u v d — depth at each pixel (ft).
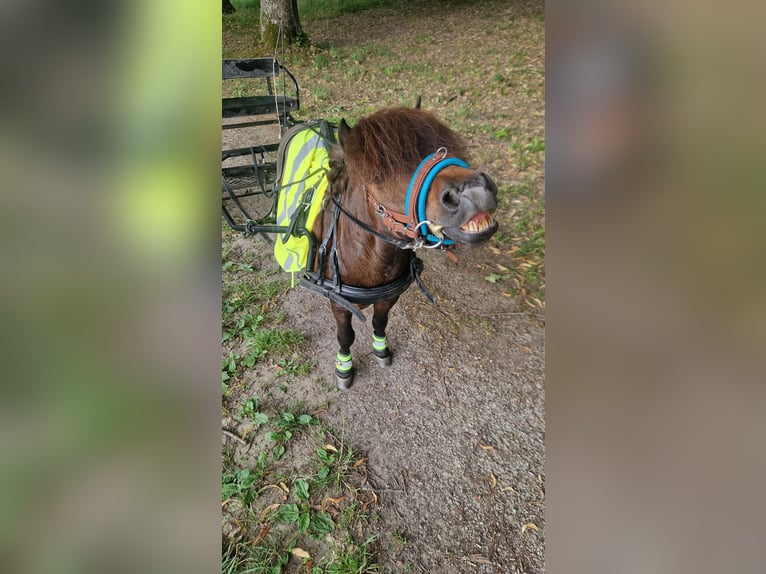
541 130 19.34
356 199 6.62
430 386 10.16
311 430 9.37
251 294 13.09
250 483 8.41
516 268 13.34
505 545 7.43
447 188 4.75
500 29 31.37
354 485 8.38
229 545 7.56
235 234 15.74
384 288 7.41
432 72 26.81
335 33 35.68
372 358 10.91
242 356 11.18
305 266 7.54
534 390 9.92
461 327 11.60
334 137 8.17
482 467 8.57
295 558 7.39
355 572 7.07
